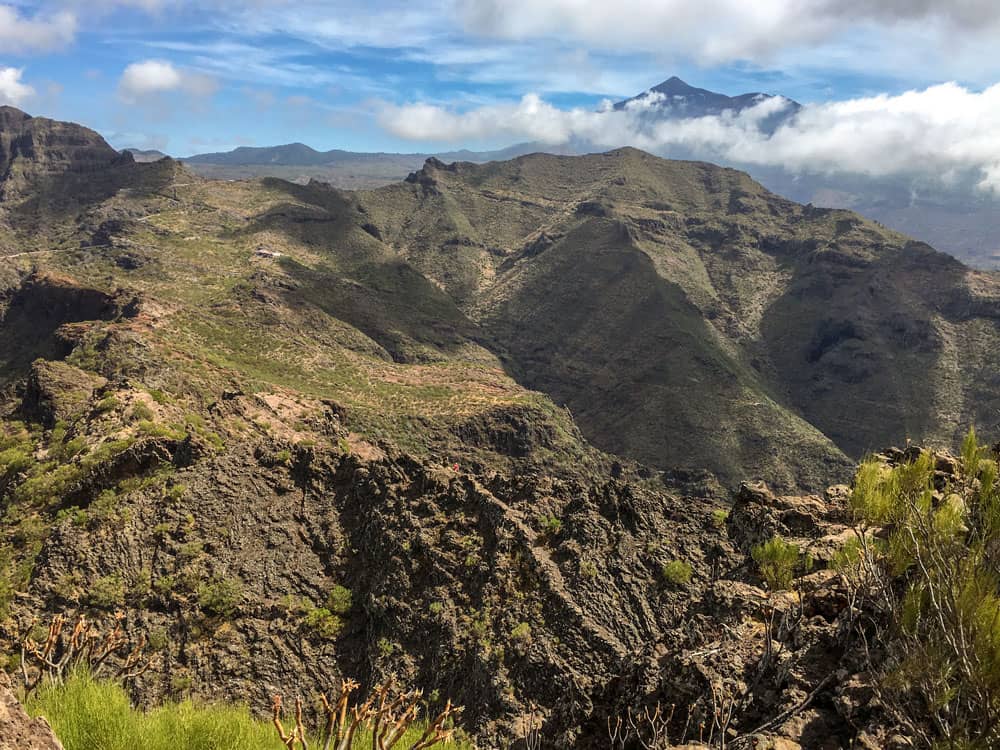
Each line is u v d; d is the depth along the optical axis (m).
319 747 13.55
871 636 13.41
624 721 15.88
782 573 16.86
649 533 31.33
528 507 34.91
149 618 33.62
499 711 25.52
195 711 16.34
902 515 13.67
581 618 28.06
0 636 33.56
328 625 33.06
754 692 14.10
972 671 9.52
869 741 10.91
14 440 85.56
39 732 9.78
